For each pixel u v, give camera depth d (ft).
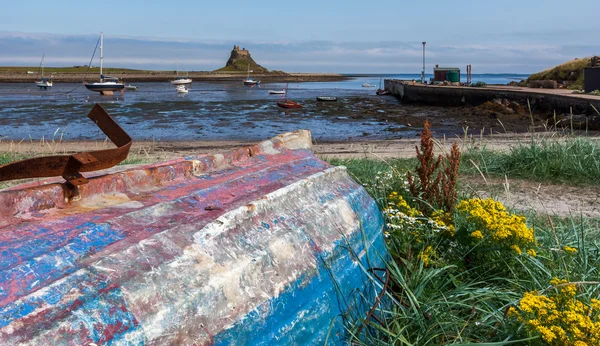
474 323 9.43
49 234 5.66
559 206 23.75
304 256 7.36
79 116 117.80
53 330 4.31
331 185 9.82
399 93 192.75
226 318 5.63
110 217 6.30
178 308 5.24
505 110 114.21
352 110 138.62
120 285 5.07
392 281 10.38
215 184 8.18
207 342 5.28
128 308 4.91
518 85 168.35
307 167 10.30
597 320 8.84
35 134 80.12
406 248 11.94
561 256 12.03
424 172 15.20
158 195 7.52
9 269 4.78
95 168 6.97
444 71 196.34
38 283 4.79
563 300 8.87
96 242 5.69
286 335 6.37
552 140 34.24
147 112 130.82
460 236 12.17
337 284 7.80
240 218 6.91
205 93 267.59
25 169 6.13
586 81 110.52
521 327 8.74
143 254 5.58
